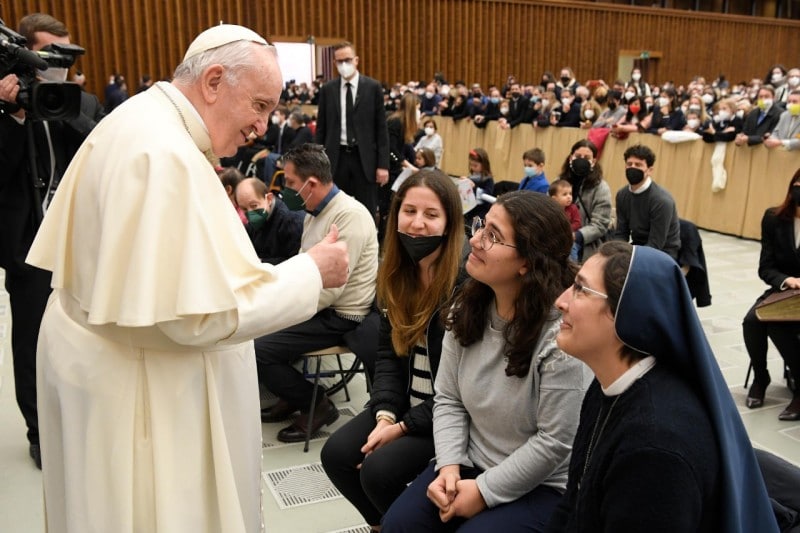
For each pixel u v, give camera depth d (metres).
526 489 1.68
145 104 1.49
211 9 13.62
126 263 1.37
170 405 1.48
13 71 2.04
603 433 1.22
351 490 2.19
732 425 1.16
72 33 12.59
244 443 1.63
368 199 6.05
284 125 8.88
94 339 1.49
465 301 1.82
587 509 1.23
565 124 10.29
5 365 3.94
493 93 13.20
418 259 2.08
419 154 6.36
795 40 19.95
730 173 7.85
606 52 17.47
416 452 2.02
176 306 1.34
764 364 3.54
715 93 12.77
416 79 15.61
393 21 15.14
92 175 1.43
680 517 1.08
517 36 16.36
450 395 1.91
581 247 4.53
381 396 2.19
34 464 2.87
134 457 1.49
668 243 4.23
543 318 1.67
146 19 13.09
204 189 1.44
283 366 3.07
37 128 2.56
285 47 14.34
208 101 1.50
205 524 1.54
